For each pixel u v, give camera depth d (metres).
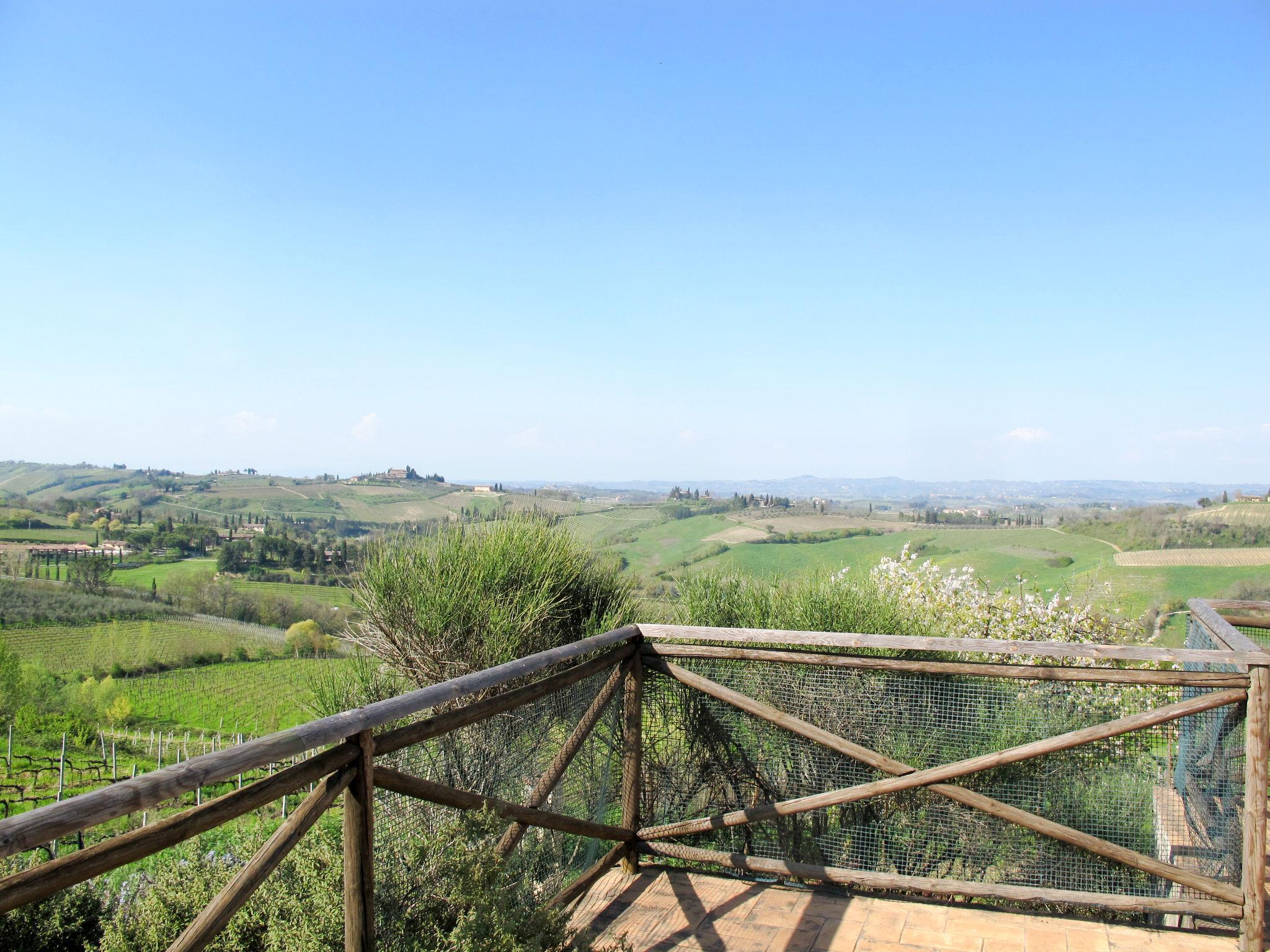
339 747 2.13
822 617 4.86
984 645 3.42
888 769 3.66
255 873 1.86
